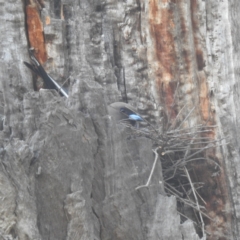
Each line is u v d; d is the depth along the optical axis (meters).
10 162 10.01
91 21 14.04
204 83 14.31
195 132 12.84
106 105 11.52
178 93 14.03
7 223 9.67
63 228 10.40
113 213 11.09
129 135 12.45
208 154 13.73
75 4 13.99
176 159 13.16
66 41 13.70
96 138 11.27
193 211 13.39
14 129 10.83
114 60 14.06
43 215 10.37
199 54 14.45
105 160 11.23
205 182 13.62
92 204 11.05
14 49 13.14
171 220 11.49
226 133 13.92
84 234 10.41
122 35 14.12
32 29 13.39
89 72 13.62
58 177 10.56
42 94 10.90
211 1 14.62
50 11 13.71
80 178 10.76
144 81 14.04
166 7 14.16
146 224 11.48
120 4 14.20
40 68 12.70
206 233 13.44
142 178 11.80
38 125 10.74
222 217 13.60
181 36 14.24
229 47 14.44
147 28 14.15
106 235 11.02
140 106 13.92
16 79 12.47
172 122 13.72
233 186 13.67
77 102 11.39
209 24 14.55
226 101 14.20
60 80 13.41
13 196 9.82
